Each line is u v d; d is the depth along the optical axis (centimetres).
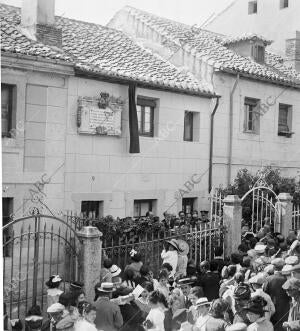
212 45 1684
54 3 1205
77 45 1331
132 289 724
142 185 1302
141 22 1633
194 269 847
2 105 1051
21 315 862
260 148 1630
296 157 1750
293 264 722
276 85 1673
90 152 1191
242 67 1542
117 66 1273
